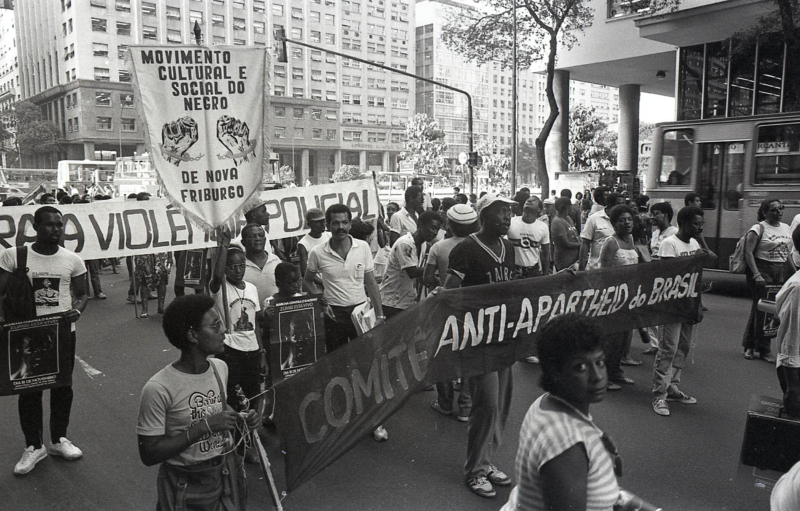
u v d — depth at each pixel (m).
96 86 64.31
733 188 11.20
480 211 4.21
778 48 18.94
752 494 3.91
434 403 5.57
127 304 11.03
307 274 5.40
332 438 3.42
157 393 2.64
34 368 4.16
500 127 123.62
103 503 3.95
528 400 5.71
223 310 4.48
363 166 88.94
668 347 5.26
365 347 3.53
